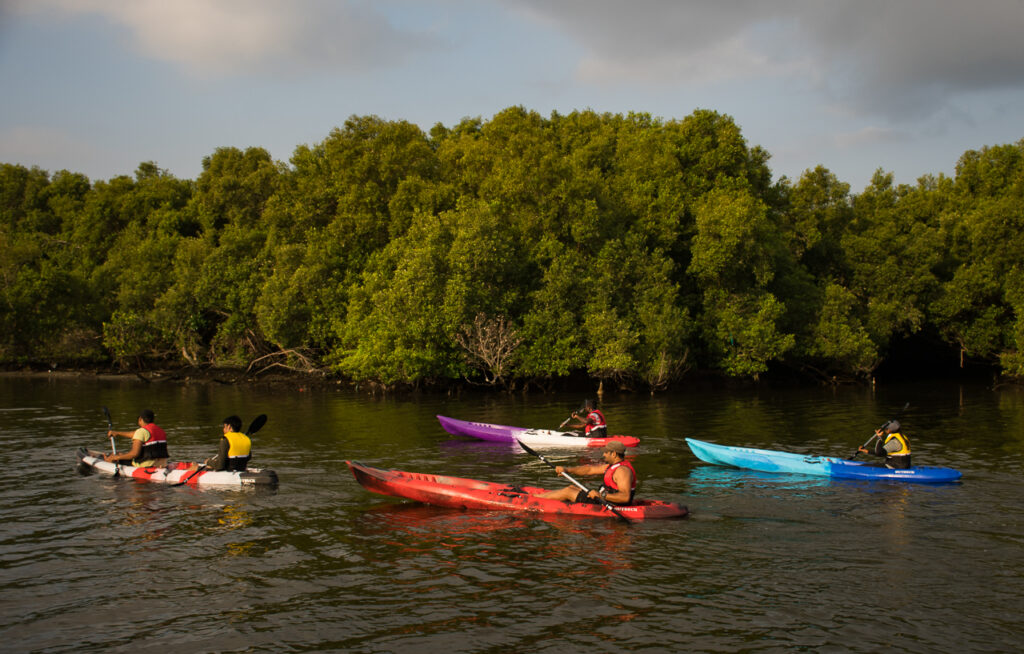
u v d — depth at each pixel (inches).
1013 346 1513.3
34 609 285.3
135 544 363.9
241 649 252.7
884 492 482.3
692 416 920.3
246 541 369.7
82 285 1654.8
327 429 782.5
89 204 1982.0
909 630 269.1
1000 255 1392.7
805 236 1635.1
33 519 406.6
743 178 1439.5
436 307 1195.9
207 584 311.9
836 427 806.5
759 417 906.7
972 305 1537.9
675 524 403.5
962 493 477.1
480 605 290.4
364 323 1250.0
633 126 1873.8
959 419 877.2
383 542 368.5
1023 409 986.1
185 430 757.9
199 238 1699.1
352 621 275.6
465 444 679.7
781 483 509.0
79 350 1627.7
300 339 1378.0
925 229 1656.0
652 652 251.0
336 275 1392.7
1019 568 333.4
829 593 303.9
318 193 1485.0
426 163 1514.5
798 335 1419.8
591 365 1214.9
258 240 1555.1
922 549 360.5
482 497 433.1
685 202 1416.1
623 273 1294.3
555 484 512.1
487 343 1191.6
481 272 1219.9
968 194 1815.9
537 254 1293.1
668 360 1237.7
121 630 267.3
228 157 1988.2
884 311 1492.4
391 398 1162.6
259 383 1408.7
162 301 1496.1
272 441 693.9
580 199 1311.5
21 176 2269.9
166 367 1621.6
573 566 334.0
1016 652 251.8
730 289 1376.7
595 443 672.4
